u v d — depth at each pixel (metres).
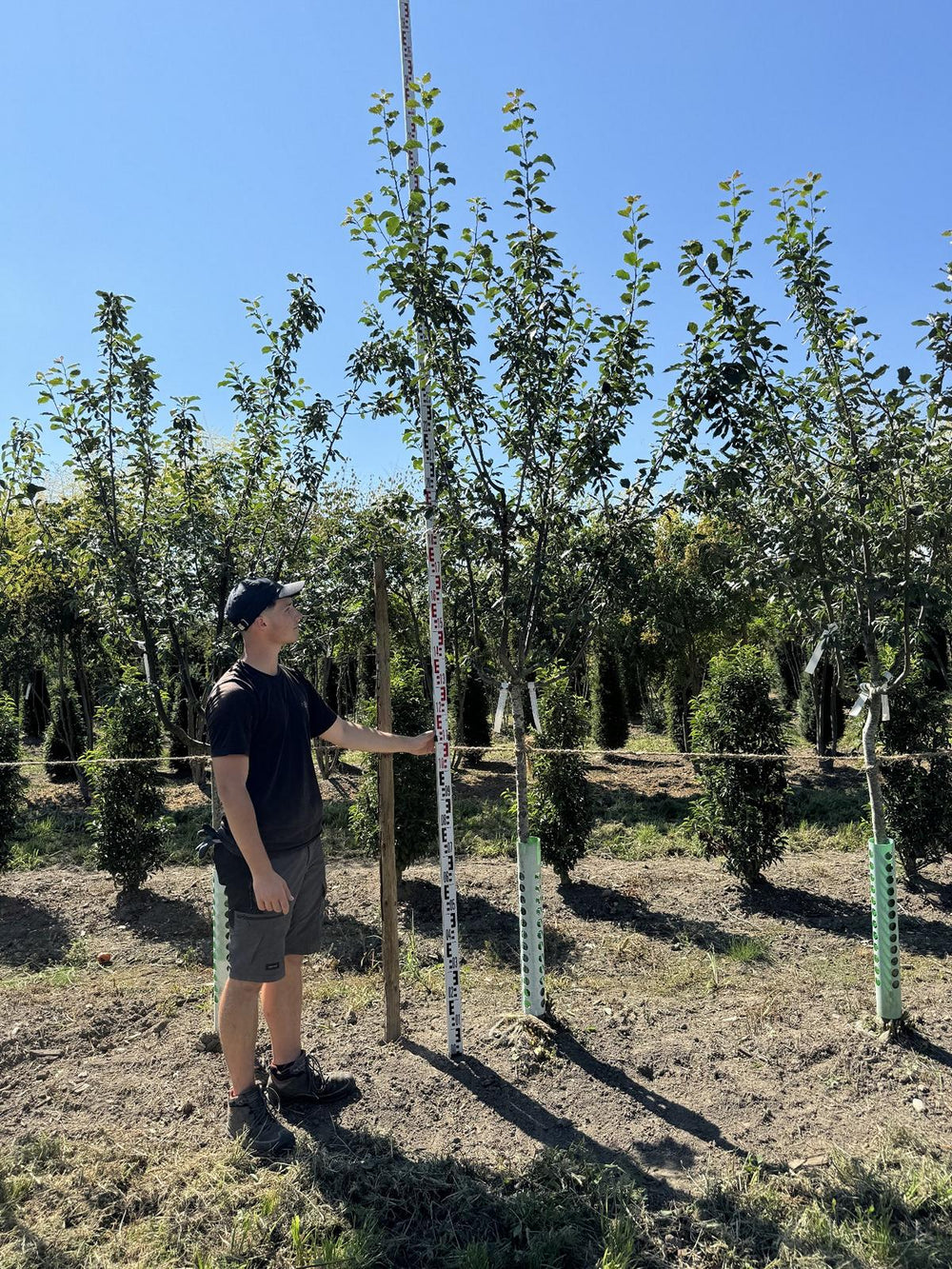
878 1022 4.02
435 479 3.74
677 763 13.47
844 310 3.84
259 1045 4.04
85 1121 3.43
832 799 9.54
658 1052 3.90
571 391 3.90
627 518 3.96
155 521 5.07
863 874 6.92
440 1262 2.61
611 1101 3.48
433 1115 3.38
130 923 6.31
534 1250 2.57
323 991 4.70
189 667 6.65
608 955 5.35
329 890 6.84
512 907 6.39
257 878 2.93
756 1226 2.70
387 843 3.97
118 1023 4.42
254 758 3.15
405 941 5.63
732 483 3.83
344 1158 3.06
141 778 6.75
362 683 12.88
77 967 5.42
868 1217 2.71
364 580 5.39
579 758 6.80
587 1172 2.95
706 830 6.84
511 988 4.75
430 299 3.45
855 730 15.25
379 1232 2.69
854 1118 3.35
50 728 13.18
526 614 3.92
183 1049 4.05
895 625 3.70
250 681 3.18
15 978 5.23
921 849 6.37
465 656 4.46
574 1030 4.11
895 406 3.60
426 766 6.74
